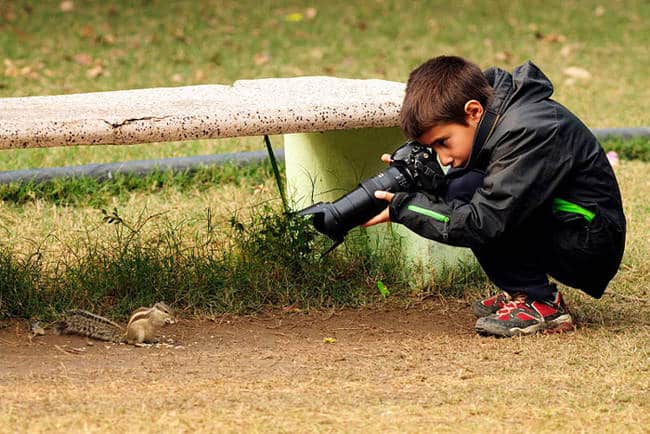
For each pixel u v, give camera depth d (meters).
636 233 12.65
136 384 7.93
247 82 10.88
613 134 17.12
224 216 12.95
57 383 7.90
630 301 10.61
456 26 25.97
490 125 8.73
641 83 21.45
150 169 15.05
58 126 8.69
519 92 8.77
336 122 9.45
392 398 7.66
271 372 8.41
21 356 8.81
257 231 11.45
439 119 8.70
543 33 25.64
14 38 23.47
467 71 8.74
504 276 9.55
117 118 8.85
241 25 25.61
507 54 23.28
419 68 8.97
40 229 12.51
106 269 10.62
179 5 26.97
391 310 10.50
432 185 8.97
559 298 9.62
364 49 23.86
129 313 10.16
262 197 13.83
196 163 15.32
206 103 9.55
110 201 14.05
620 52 24.11
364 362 8.75
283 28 25.47
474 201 8.81
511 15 27.09
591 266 9.22
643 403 7.57
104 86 20.22
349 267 11.13
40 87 19.95
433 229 8.86
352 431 6.84
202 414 7.13
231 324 10.01
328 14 26.80
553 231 9.17
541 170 8.63
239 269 10.74
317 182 11.45
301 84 10.71
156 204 13.73
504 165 8.66
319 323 10.09
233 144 16.98
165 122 8.95
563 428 7.00
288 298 10.57
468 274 11.06
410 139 9.14
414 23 26.17
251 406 7.35
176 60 22.41
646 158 16.48
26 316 9.89
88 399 7.43
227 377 8.24
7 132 8.55
